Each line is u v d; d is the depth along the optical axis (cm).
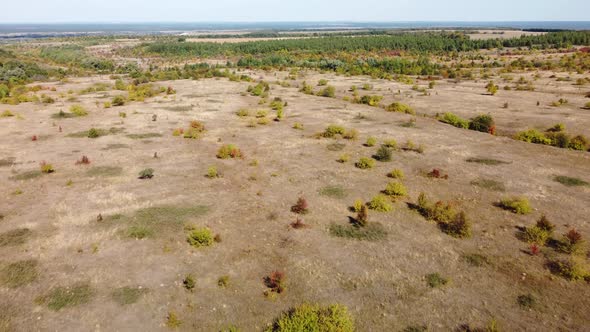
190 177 2767
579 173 2795
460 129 4134
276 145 3562
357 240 1941
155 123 4409
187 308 1470
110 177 2744
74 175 2780
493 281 1619
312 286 1600
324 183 2662
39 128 4166
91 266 1703
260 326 1393
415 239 1952
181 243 1898
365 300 1517
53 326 1366
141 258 1767
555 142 3512
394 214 2214
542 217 1998
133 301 1494
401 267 1722
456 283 1611
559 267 1688
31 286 1570
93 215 2166
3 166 2953
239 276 1661
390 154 3141
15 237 1933
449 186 2595
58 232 1984
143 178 2725
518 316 1422
